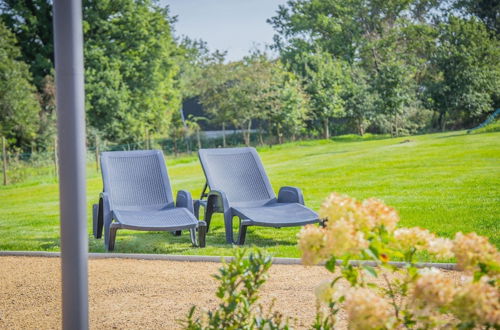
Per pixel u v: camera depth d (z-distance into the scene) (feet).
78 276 10.02
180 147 101.04
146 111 113.39
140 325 14.62
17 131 89.92
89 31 106.22
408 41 112.98
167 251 25.43
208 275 19.90
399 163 54.90
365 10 116.57
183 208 27.48
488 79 99.45
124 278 19.79
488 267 8.18
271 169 60.13
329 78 103.09
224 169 30.30
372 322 7.67
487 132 77.92
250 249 24.59
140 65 111.24
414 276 8.48
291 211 26.58
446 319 12.83
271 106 97.76
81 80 9.87
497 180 41.19
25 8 103.50
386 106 99.60
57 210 42.09
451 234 25.86
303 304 15.80
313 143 93.50
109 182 29.22
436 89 98.89
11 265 22.79
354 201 8.58
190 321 9.74
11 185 62.49
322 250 8.42
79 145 9.87
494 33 108.17
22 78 90.43
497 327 7.66
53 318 15.64
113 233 25.08
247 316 9.72
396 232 8.80
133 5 107.76
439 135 80.64
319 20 117.80
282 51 120.67
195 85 115.65
